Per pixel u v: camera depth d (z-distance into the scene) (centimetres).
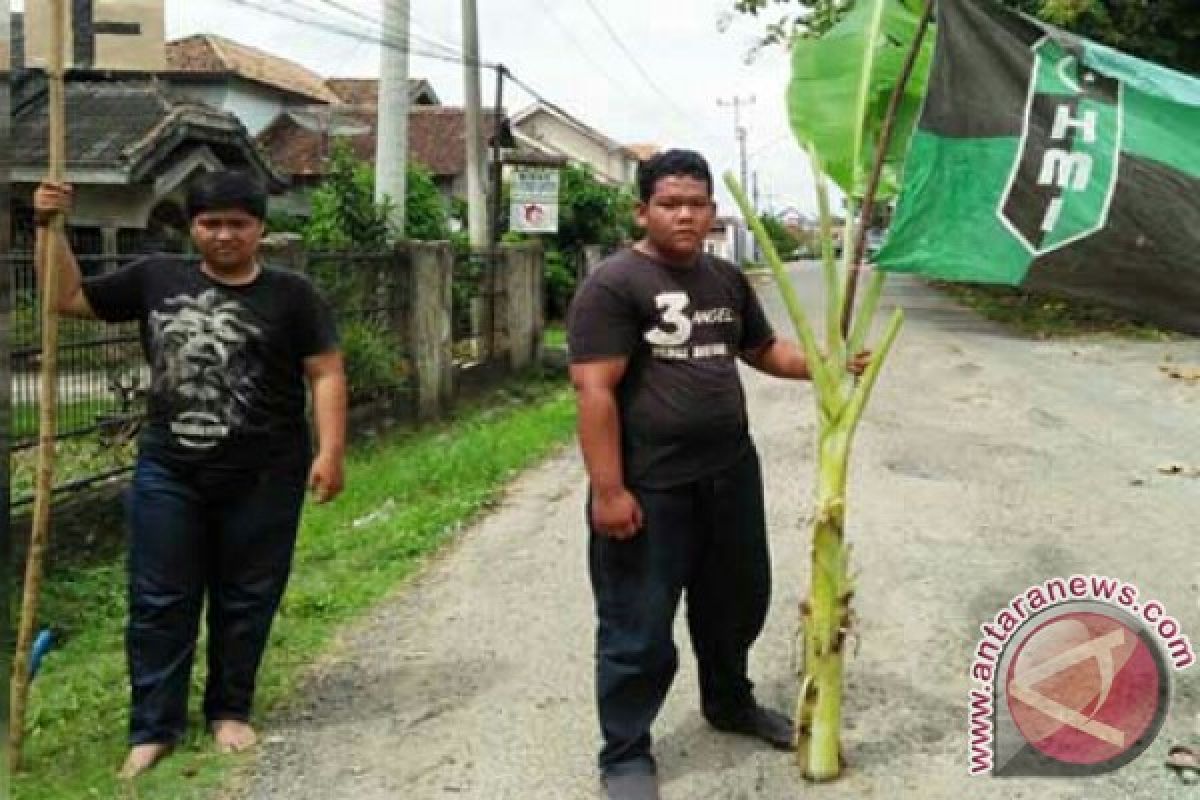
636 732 348
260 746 393
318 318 392
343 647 485
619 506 329
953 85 331
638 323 330
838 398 338
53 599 538
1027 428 906
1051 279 329
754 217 334
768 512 673
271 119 2778
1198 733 390
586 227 2158
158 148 1523
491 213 1814
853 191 350
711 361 337
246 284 382
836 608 351
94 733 409
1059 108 327
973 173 331
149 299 381
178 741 390
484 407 1165
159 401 378
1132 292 328
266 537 391
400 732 404
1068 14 1591
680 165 327
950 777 363
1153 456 802
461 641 489
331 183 1305
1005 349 1425
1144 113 327
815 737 359
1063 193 326
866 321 343
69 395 593
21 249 570
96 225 1570
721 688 384
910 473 755
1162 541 599
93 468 612
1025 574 550
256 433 383
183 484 380
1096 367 1255
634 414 333
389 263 966
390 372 927
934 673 441
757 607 367
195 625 388
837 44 360
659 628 339
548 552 617
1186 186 323
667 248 331
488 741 396
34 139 1402
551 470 827
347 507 725
